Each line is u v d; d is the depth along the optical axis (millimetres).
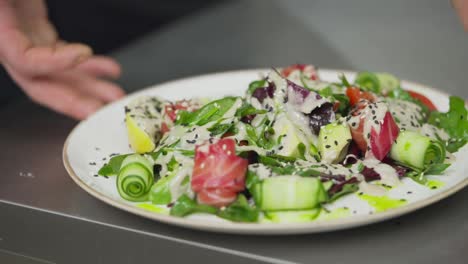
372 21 1112
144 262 530
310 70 670
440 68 901
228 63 933
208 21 1154
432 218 527
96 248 547
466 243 500
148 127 608
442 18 1111
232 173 502
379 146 554
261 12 1185
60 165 642
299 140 554
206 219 498
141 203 526
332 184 515
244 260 495
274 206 501
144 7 1330
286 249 499
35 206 566
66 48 709
